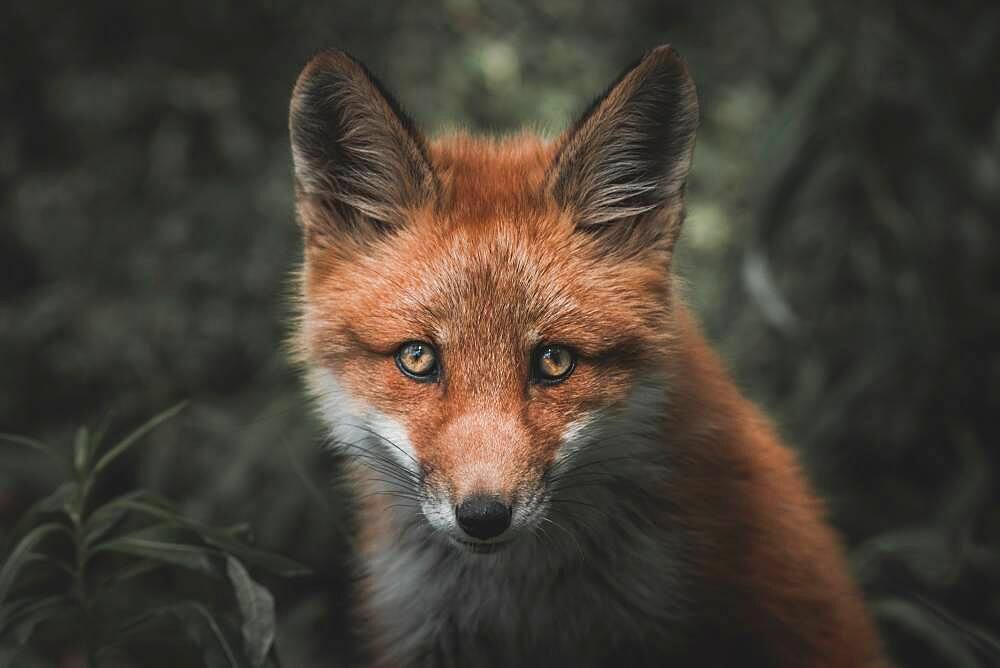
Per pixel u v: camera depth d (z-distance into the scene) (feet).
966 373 34.42
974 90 35.88
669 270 22.38
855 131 34.96
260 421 37.68
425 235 21.86
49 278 48.47
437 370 20.90
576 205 22.17
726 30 51.85
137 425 43.93
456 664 23.08
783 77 42.37
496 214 21.84
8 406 46.39
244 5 49.67
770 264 36.40
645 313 21.56
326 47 22.47
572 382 20.84
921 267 34.24
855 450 35.81
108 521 21.72
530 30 52.44
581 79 51.75
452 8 51.60
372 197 22.84
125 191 47.98
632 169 22.43
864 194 35.45
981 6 36.99
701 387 22.57
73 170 48.49
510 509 19.43
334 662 37.22
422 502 20.29
